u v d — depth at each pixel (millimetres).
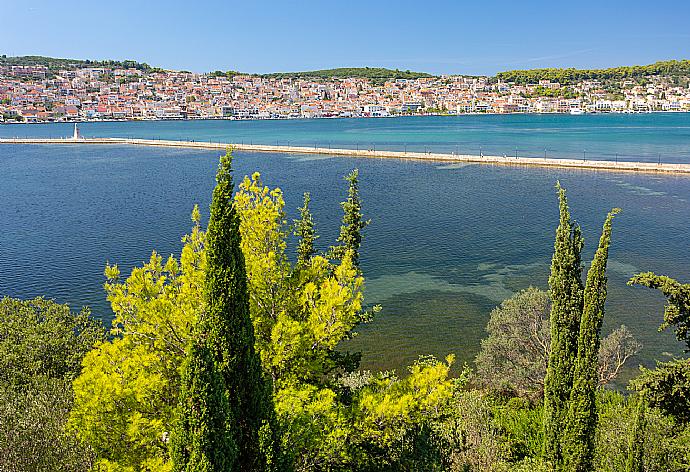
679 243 58156
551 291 16562
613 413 21203
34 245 60438
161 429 12336
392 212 76500
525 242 60062
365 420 15289
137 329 13781
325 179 108188
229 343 11234
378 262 54000
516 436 21359
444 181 103312
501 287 46500
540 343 26516
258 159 144000
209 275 11312
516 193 89375
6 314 27703
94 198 91125
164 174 119625
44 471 17047
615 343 28250
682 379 16141
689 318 16266
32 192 97562
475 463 18453
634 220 68562
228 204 11312
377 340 36625
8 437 17719
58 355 25250
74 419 12797
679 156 128375
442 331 37844
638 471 16219
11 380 22734
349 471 15133
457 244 59719
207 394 10047
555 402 16688
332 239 62469
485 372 28031
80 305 42625
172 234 65375
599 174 105312
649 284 16719
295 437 13297
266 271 15562
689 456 16406
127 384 12719
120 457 12672
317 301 15820
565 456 16422
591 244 59312
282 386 14992
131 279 14031
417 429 18984
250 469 11414
